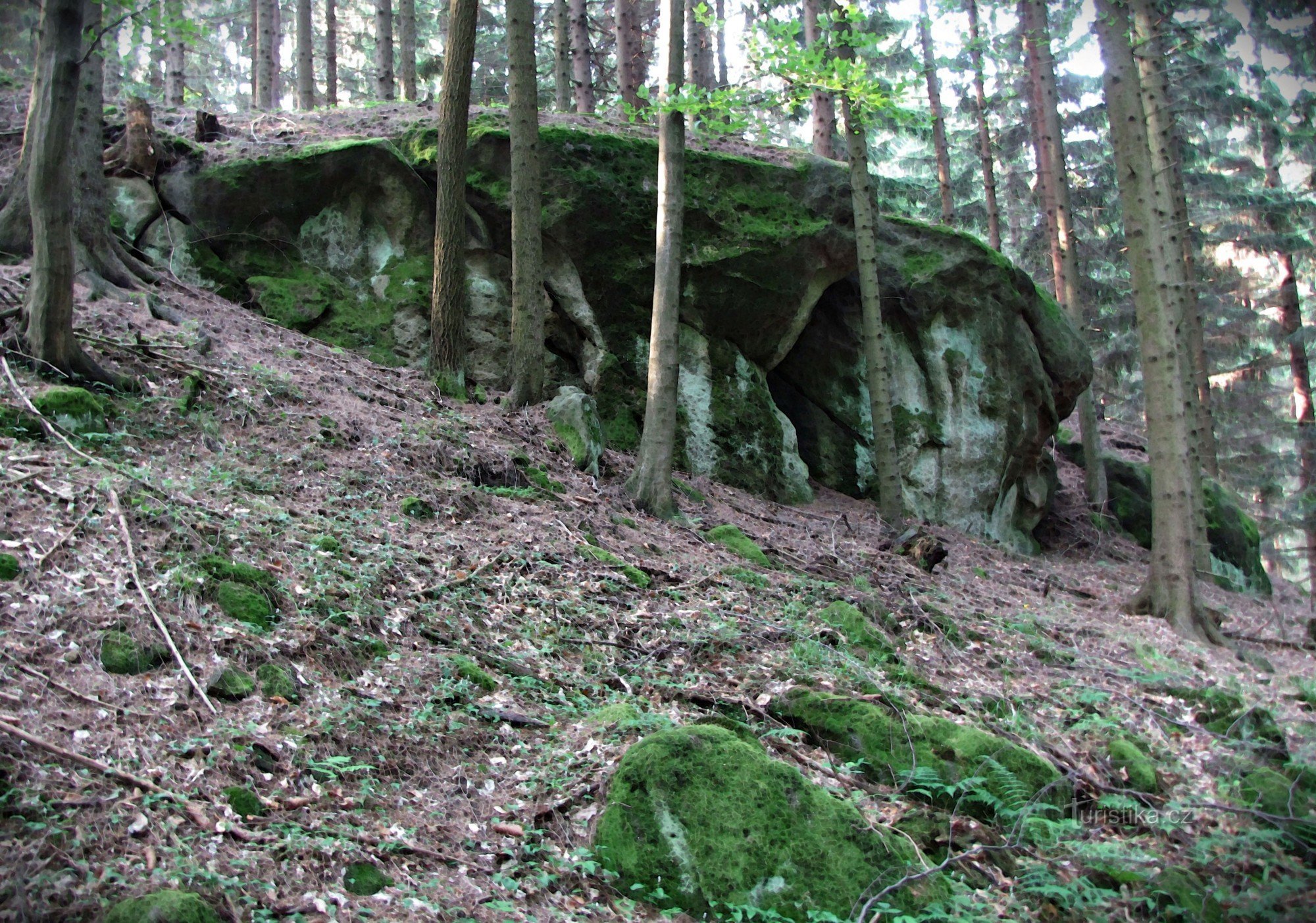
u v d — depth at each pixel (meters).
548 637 6.63
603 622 7.02
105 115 12.62
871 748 5.79
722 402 13.41
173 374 8.23
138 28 7.44
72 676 4.49
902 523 12.30
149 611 5.04
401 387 10.59
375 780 4.54
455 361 11.38
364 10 35.28
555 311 12.91
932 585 10.44
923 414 14.71
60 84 7.14
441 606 6.47
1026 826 5.27
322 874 3.75
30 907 3.10
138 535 5.68
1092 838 5.40
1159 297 10.45
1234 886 4.91
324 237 12.29
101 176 9.90
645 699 6.05
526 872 4.17
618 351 13.01
